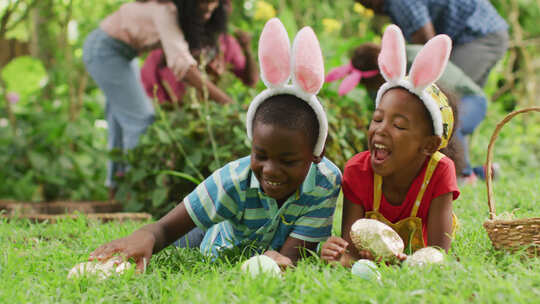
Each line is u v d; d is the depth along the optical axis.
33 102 7.66
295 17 8.65
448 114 2.38
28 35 8.12
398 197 2.48
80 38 7.79
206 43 4.91
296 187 2.30
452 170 2.43
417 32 4.77
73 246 2.84
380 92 2.38
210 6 4.73
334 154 4.32
